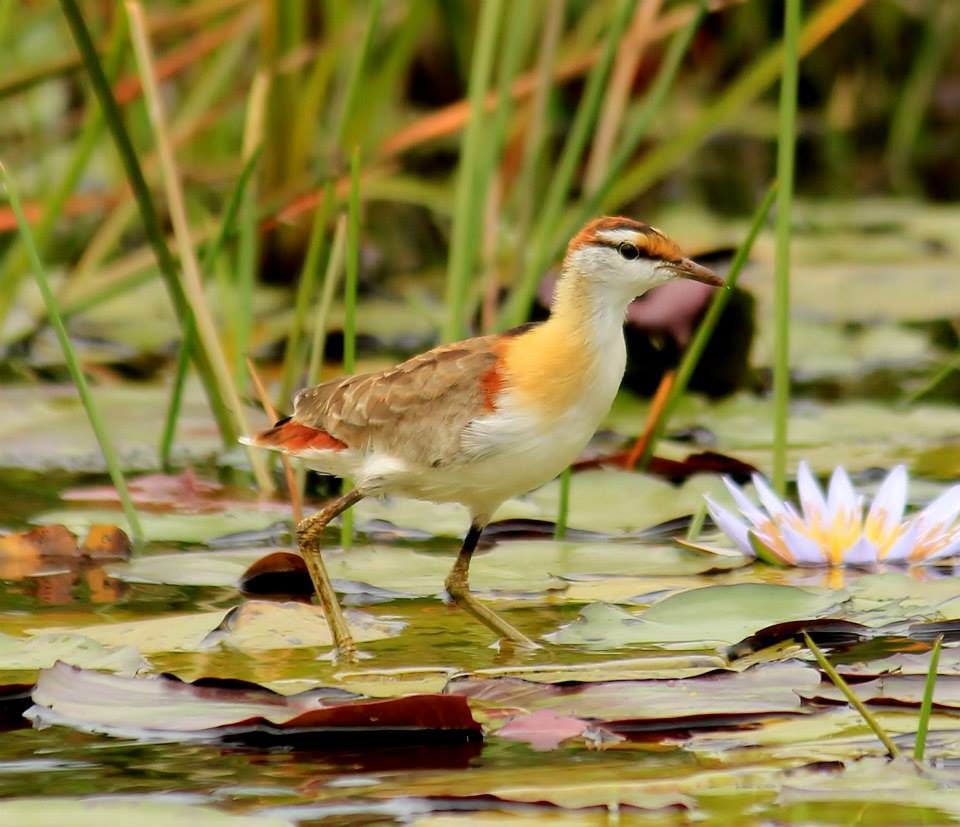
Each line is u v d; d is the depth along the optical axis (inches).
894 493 352.8
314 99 599.5
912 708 249.6
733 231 697.6
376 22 466.9
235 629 303.1
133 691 260.1
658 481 414.3
